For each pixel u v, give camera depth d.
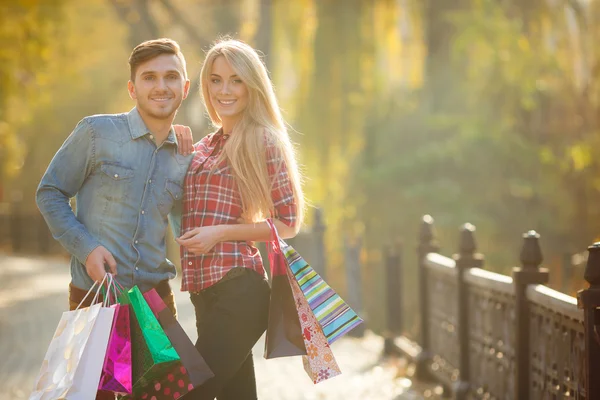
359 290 14.73
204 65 5.22
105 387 4.40
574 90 26.64
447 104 25.78
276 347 4.93
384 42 26.47
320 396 9.07
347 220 25.27
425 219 10.43
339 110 25.98
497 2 25.81
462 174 24.31
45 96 33.72
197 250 4.89
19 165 43.31
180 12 37.09
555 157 25.05
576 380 5.46
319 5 26.25
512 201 24.70
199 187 5.11
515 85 25.20
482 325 7.87
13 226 36.53
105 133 4.92
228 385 5.38
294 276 4.86
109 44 40.91
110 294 4.86
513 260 24.00
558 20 26.70
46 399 4.32
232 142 5.05
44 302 17.28
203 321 4.99
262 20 27.64
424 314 10.23
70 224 4.80
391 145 25.52
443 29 25.81
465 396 8.27
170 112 5.01
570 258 18.88
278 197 5.07
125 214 4.93
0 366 10.51
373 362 11.45
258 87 5.12
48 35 24.98
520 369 6.59
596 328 5.07
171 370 4.66
